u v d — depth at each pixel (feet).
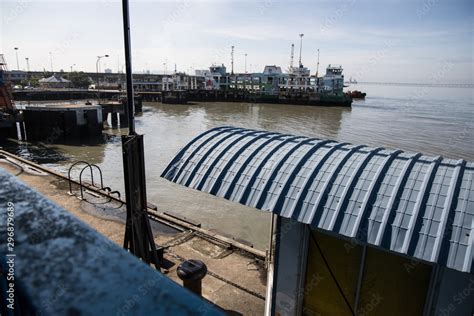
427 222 12.64
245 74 308.81
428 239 12.16
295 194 15.55
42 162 88.02
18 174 55.11
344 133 133.49
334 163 16.71
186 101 256.11
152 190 62.85
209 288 26.08
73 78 306.14
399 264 15.05
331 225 13.83
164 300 2.19
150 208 43.86
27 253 2.51
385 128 147.23
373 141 117.50
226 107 233.14
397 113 213.25
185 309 2.13
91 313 2.03
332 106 244.63
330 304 17.19
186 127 144.46
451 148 106.42
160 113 196.65
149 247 27.55
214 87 285.43
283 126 150.92
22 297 2.19
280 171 17.01
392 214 13.32
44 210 3.10
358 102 319.06
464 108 266.98
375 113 212.23
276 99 254.68
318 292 17.40
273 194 15.98
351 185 15.01
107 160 89.97
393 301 15.53
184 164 19.86
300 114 199.11
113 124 146.00
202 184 18.19
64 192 47.19
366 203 13.97
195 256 30.73
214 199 58.90
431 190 13.83
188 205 56.24
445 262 11.46
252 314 23.44
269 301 20.18
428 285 14.49
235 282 26.89
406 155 17.04
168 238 34.14
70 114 115.14
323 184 15.48
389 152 17.52
